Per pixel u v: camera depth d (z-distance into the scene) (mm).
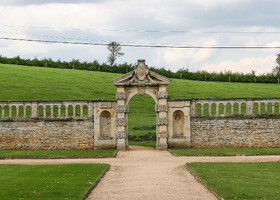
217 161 34375
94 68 94812
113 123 44531
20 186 23750
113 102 44562
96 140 44344
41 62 95562
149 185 24828
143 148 45938
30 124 44500
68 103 44812
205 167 30219
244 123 44469
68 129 44531
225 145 44562
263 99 44656
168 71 93062
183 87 79312
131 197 21797
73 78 80375
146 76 44438
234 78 92562
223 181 25062
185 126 44594
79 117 44562
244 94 74812
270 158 35969
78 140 44469
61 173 27984
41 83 73250
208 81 90500
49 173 27969
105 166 31359
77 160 36094
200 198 21562
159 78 44344
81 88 72875
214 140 44562
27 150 42969
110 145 44500
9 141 44406
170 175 28188
